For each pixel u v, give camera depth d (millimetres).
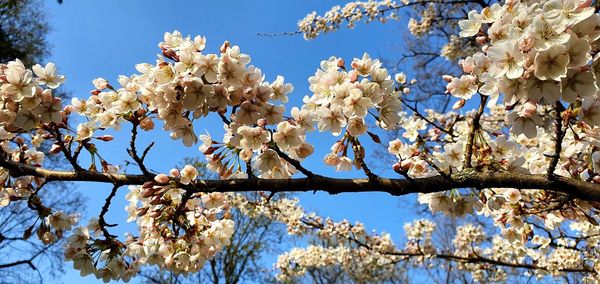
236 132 502
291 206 2002
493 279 2016
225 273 3896
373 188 498
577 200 558
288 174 560
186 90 472
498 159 542
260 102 497
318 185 497
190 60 479
